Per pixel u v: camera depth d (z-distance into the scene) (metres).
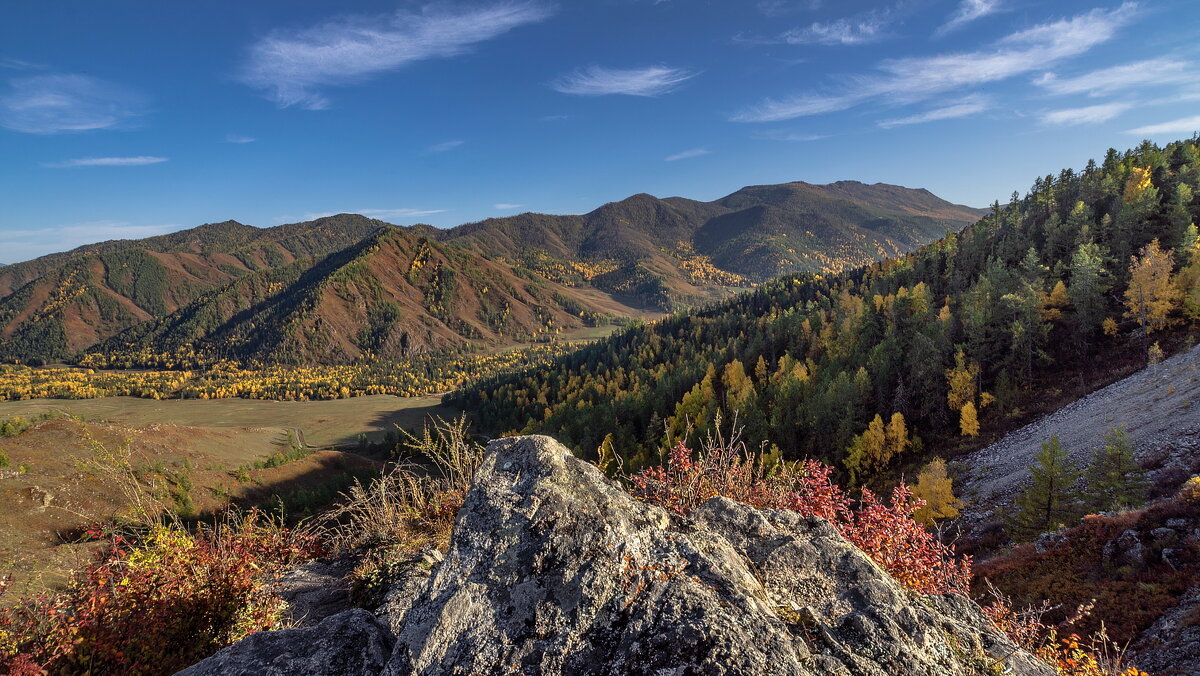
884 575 3.64
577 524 3.28
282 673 3.12
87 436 5.88
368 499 8.03
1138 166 126.88
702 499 6.00
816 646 2.76
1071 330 76.94
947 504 46.22
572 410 118.12
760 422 74.94
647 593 2.92
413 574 5.73
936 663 2.85
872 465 69.25
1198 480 21.02
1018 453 55.84
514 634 2.83
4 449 67.19
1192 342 60.38
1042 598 20.25
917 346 80.19
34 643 4.26
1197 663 12.89
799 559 3.66
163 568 5.07
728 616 2.71
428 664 2.77
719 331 173.12
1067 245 109.38
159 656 4.59
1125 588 18.12
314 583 6.43
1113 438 36.31
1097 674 4.72
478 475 3.85
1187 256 81.69
